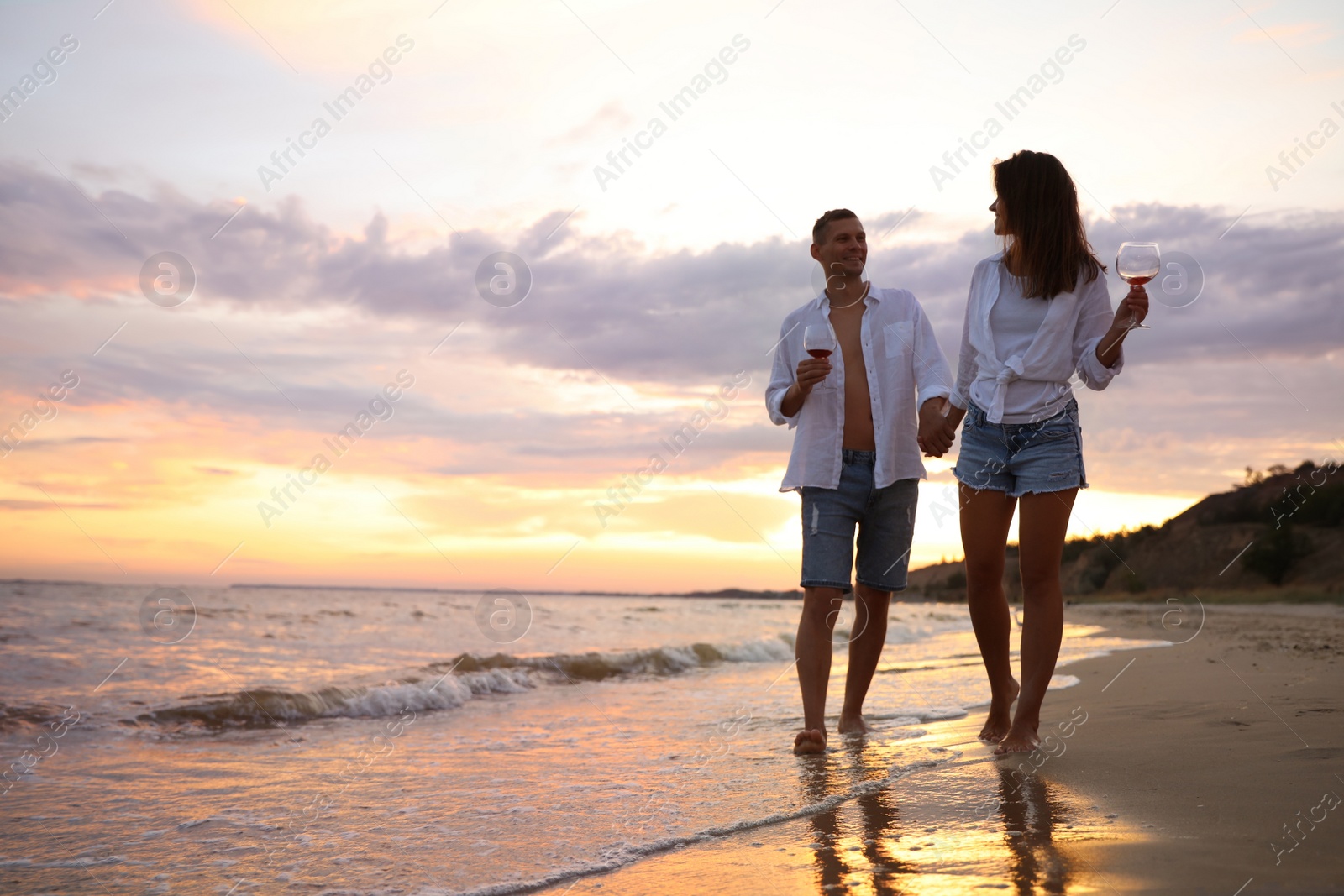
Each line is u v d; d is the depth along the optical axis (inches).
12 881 62.7
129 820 81.2
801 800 76.8
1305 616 531.8
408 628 463.2
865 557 123.1
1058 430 98.0
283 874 62.3
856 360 121.2
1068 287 99.0
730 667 291.3
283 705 168.7
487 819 76.7
